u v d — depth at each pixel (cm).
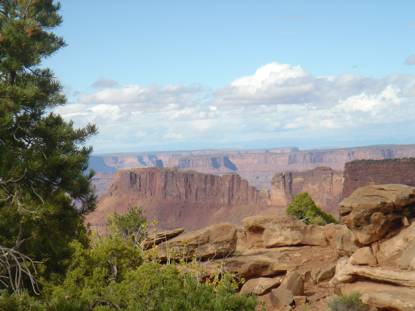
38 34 1934
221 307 1117
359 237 2136
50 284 1772
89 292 1622
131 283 1276
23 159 1723
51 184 1847
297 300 2147
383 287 1953
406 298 1761
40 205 1742
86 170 1966
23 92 1712
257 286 2294
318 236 2862
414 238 2030
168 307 1127
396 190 2186
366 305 1866
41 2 2019
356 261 2106
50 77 1975
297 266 2466
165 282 1278
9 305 1100
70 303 1153
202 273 2119
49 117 1897
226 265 2436
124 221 2759
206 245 2506
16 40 1784
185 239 2488
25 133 1817
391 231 2134
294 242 2838
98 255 1934
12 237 1817
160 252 2384
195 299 1152
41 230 1848
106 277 1928
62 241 1908
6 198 1761
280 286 2258
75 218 1952
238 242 3150
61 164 1798
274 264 2467
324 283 2348
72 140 1923
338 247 2455
